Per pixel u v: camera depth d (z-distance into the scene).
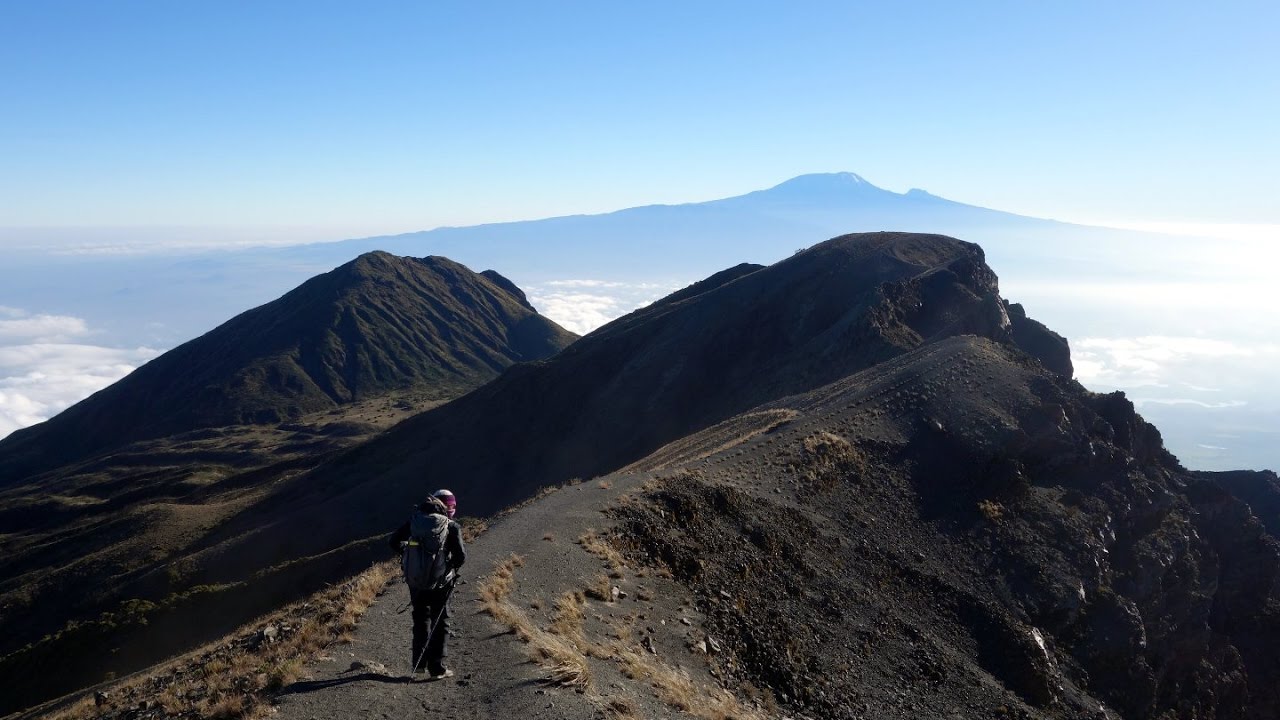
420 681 10.55
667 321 115.19
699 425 84.81
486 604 14.20
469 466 100.44
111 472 187.25
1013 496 40.00
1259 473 72.31
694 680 15.97
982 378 49.59
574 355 119.12
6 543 131.12
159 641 45.00
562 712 9.98
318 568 50.91
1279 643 40.53
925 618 29.48
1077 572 36.03
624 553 21.78
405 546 10.50
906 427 43.66
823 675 21.16
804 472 36.44
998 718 24.31
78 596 84.44
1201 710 36.41
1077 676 31.98
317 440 195.00
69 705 22.33
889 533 34.44
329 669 10.82
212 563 81.75
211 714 9.72
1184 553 40.88
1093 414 47.41
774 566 26.64
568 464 92.94
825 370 75.88
